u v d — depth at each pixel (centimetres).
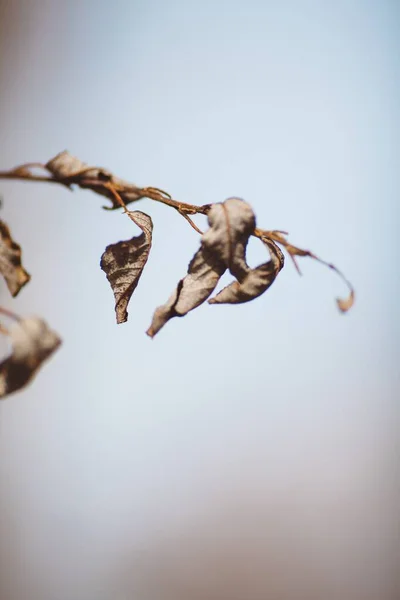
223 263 34
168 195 34
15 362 31
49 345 31
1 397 31
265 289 34
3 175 32
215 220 34
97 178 33
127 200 33
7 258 33
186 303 34
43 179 33
